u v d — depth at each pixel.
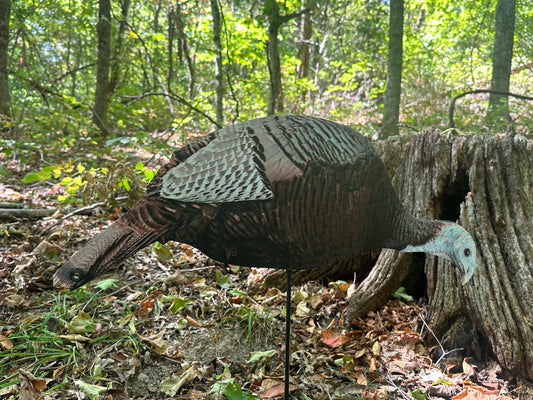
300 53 5.18
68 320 0.99
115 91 3.75
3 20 2.89
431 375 0.94
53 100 3.55
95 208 1.60
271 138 0.68
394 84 2.69
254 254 0.71
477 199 1.15
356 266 1.29
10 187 1.83
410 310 1.15
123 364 0.87
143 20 6.28
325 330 1.02
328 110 4.09
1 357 0.87
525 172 1.18
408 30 4.34
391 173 1.33
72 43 4.67
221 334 0.99
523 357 0.93
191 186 0.66
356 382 0.90
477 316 1.00
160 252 1.27
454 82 3.95
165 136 2.83
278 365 0.93
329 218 0.68
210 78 4.94
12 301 1.05
